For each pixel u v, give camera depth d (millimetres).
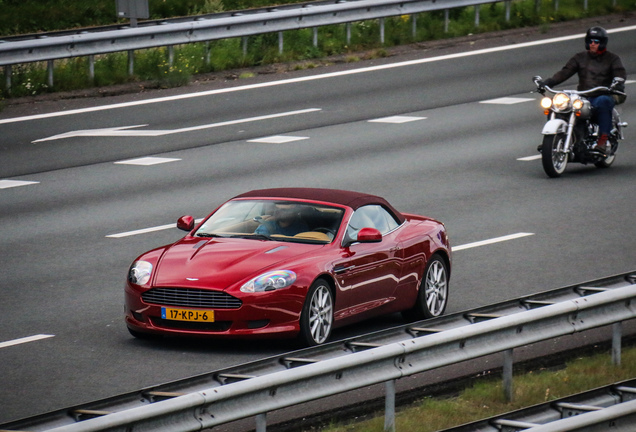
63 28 92250
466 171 52375
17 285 34125
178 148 56500
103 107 66062
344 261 28391
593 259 38000
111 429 17297
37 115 63812
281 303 26812
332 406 23234
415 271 30875
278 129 60750
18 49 66688
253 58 77875
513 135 60281
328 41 82312
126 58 75500
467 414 22359
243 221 29859
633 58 79438
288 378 19516
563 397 21875
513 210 45438
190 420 18453
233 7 102500
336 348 22484
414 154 55438
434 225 32500
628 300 25859
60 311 31172
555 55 80875
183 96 69188
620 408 20094
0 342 28000
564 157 52312
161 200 46438
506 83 72812
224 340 28531
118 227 42094
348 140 58250
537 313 23578
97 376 25125
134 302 27500
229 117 63594
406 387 24672
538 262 37562
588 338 28859
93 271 35906
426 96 69188
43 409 22719
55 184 49500
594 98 51969
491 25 90000
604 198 47844
